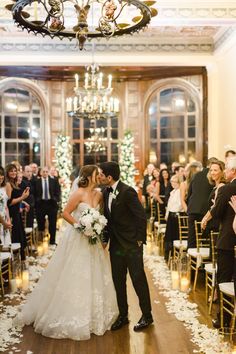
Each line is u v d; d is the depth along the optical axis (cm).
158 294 570
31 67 1351
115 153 1505
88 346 404
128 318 482
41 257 789
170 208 736
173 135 1447
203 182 616
